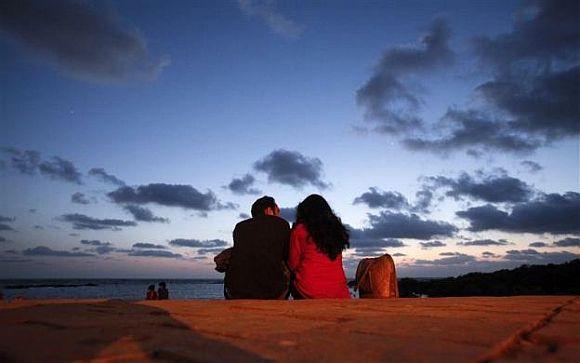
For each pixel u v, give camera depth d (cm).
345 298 542
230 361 185
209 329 279
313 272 553
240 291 562
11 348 215
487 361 198
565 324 315
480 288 3984
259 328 283
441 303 470
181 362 190
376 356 196
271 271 562
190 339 241
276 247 569
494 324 302
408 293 4844
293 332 266
